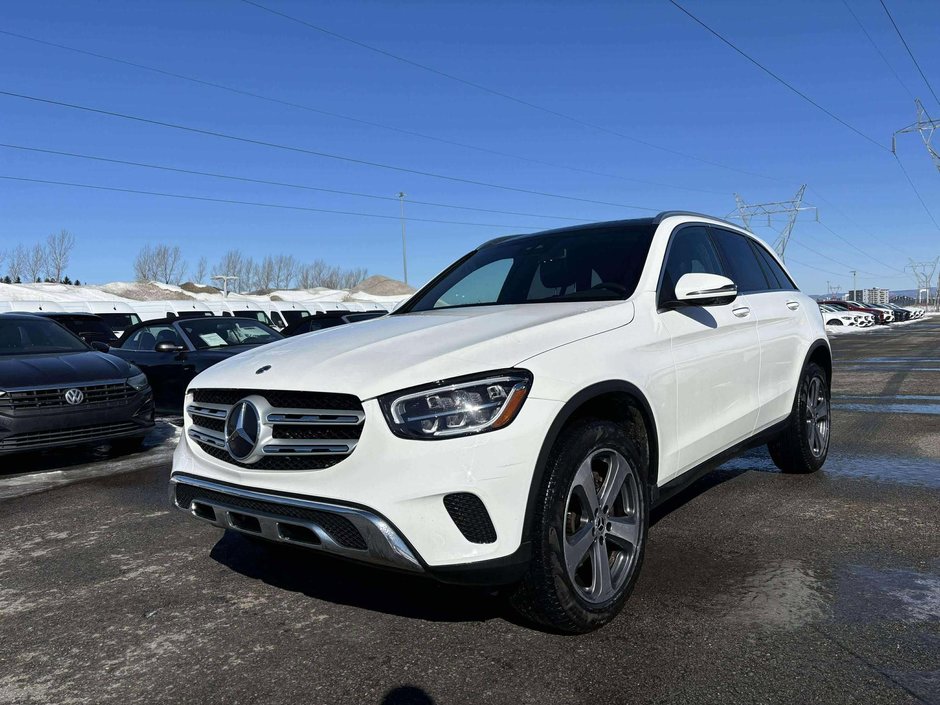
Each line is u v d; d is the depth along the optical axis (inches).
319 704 90.9
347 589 128.2
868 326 1670.8
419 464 94.7
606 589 108.4
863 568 129.3
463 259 178.7
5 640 112.4
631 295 131.2
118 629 114.9
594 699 89.5
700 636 104.7
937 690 89.0
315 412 101.3
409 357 104.3
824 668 94.7
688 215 164.2
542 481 99.6
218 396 116.6
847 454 225.8
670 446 128.0
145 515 181.3
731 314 155.5
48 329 289.9
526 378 100.2
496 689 92.7
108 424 250.5
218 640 109.7
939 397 358.3
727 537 148.5
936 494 176.2
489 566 95.6
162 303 888.9
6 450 227.3
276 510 104.0
